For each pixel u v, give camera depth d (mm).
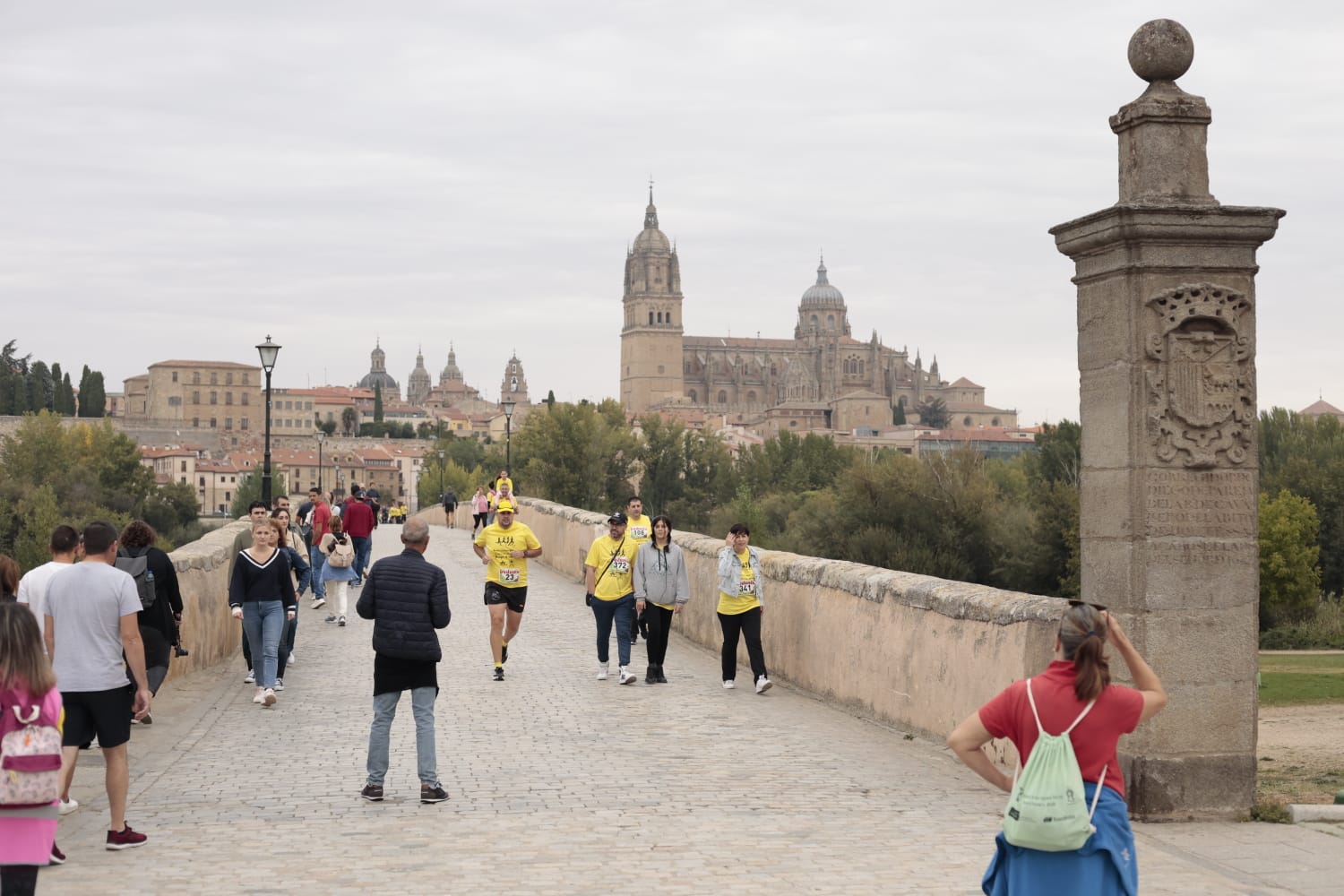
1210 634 9508
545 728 13398
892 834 8898
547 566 38250
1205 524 9523
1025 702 5605
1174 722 9484
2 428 184500
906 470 74625
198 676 17547
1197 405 9492
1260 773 15969
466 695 15703
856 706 14570
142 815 9453
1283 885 7723
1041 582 69375
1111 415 9742
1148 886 7676
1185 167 9688
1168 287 9508
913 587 13414
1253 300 9555
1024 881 5516
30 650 6551
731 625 16250
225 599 20328
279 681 16391
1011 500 79062
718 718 14180
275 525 16062
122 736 8586
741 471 136625
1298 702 33125
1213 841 8852
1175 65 9758
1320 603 66188
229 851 8375
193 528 139000
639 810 9633
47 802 6543
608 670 17734
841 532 74938
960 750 5695
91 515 116062
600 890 7480
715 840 8688
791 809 9688
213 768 11359
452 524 69375
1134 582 9531
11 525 110438
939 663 12570
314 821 9281
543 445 125000
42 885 7562
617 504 131000
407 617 10031
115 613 8656
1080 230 9891
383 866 8008
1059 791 5426
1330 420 80688
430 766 9922
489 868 7949
